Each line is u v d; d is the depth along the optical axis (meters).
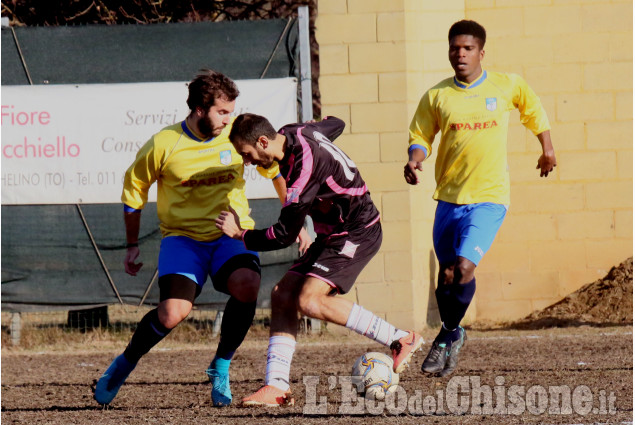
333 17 24.25
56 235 23.12
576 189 26.19
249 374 17.91
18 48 23.23
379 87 24.14
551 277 26.19
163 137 13.60
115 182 23.14
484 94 15.21
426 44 24.83
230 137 12.59
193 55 23.20
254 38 23.19
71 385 17.00
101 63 23.27
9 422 13.23
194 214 13.67
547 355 19.16
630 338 21.52
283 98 23.02
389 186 24.11
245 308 13.74
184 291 13.53
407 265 24.08
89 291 23.20
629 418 12.65
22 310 23.19
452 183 15.34
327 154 12.62
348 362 19.12
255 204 22.95
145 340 13.68
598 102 26.08
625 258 26.16
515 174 26.28
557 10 26.05
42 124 23.09
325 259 13.11
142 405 14.59
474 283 14.70
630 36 26.00
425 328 24.56
